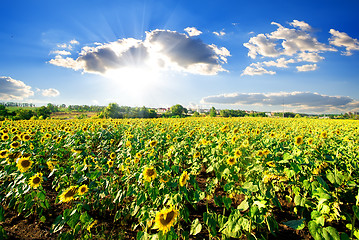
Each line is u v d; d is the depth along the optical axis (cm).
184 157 671
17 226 423
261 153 500
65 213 330
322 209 338
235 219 311
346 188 409
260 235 323
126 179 454
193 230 312
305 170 455
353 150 625
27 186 421
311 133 1198
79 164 538
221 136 883
